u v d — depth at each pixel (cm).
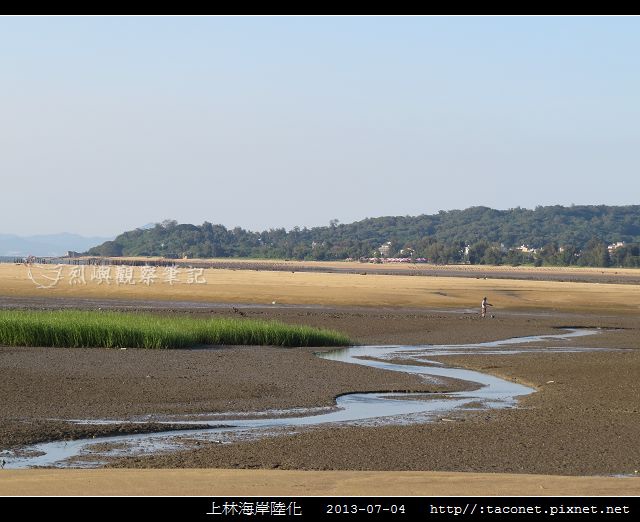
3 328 4944
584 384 3797
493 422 2777
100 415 2806
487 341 6325
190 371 3984
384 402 3288
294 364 4428
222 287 12131
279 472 1761
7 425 2527
